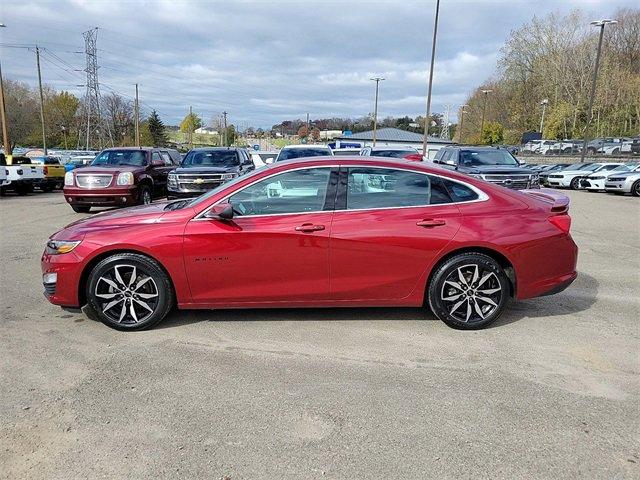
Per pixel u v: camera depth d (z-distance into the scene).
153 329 4.37
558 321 4.61
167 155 16.36
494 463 2.57
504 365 3.69
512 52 67.88
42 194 21.69
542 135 60.34
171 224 4.25
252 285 4.28
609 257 7.54
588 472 2.50
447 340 4.15
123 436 2.80
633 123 55.88
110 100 82.44
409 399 3.20
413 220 4.26
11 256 7.45
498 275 4.33
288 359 3.78
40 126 78.44
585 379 3.47
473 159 13.59
